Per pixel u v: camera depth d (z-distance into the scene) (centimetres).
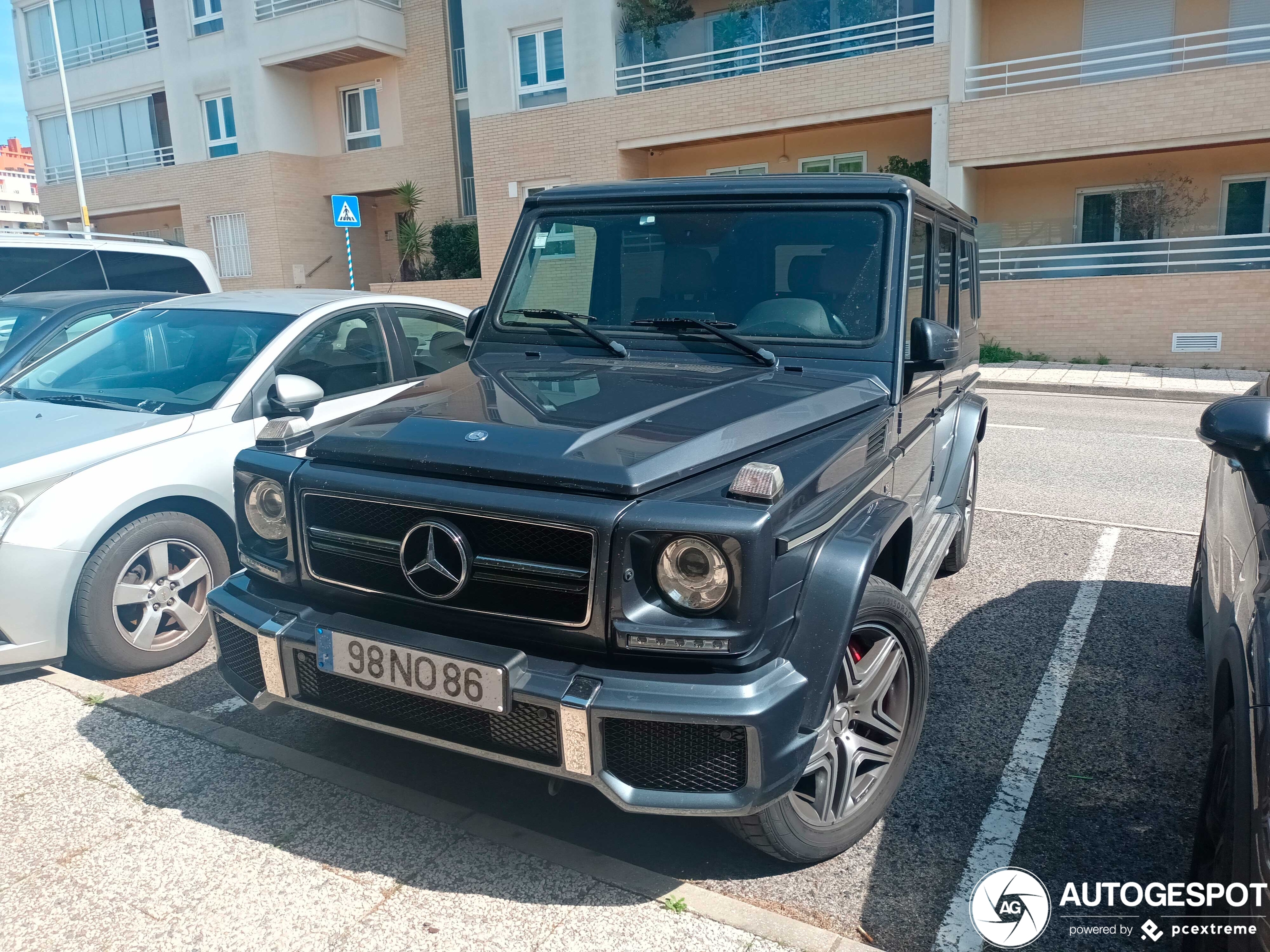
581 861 282
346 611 280
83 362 519
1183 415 1159
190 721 368
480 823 301
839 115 1702
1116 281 1570
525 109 2030
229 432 459
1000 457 898
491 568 248
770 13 1739
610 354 358
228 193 2550
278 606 287
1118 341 1586
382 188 2527
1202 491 751
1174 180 1650
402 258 2439
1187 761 344
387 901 266
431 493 254
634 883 272
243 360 490
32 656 394
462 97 2392
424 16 2380
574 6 1903
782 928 252
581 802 321
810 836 271
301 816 306
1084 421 1113
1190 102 1469
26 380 524
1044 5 1739
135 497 415
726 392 302
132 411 462
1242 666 226
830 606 248
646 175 2023
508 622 248
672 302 363
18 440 422
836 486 270
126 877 277
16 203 10256
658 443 255
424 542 255
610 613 236
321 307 532
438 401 304
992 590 526
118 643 414
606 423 269
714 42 1800
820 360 335
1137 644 450
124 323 544
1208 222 1639
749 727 227
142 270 994
